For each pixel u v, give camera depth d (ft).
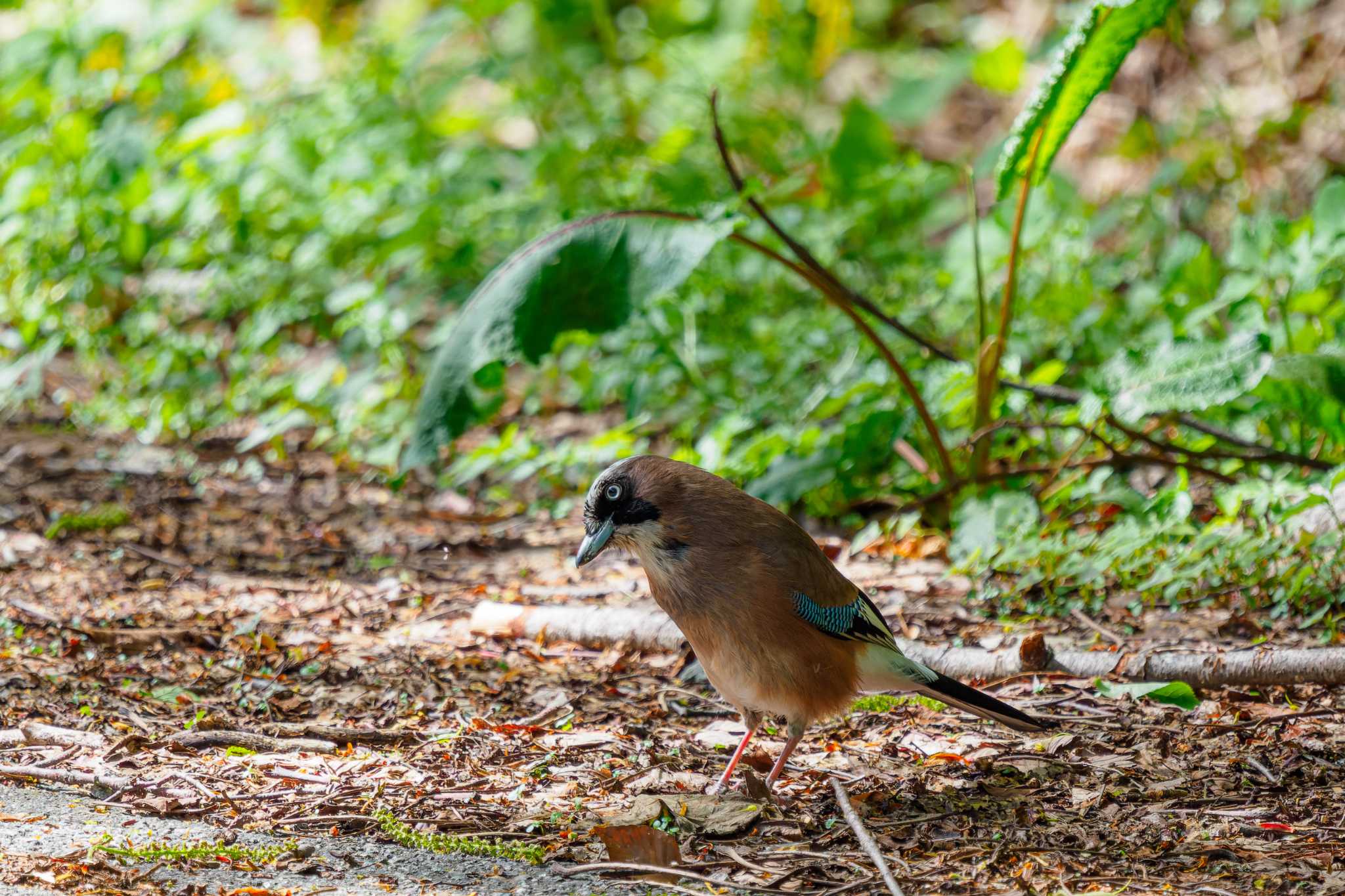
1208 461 41.09
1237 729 27.07
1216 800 24.06
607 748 26.84
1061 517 39.19
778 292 53.26
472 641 32.81
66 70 59.21
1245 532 34.09
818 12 76.59
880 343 38.27
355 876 21.07
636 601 34.91
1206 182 61.62
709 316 50.98
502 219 54.90
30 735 25.91
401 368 48.62
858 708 29.22
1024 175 37.11
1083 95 35.42
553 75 67.26
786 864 21.97
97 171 53.98
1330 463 37.47
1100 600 34.12
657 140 62.64
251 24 72.28
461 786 24.73
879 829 23.39
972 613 34.09
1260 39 65.41
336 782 24.66
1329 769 25.08
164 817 23.02
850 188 57.57
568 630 32.68
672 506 25.09
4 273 53.31
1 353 53.21
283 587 36.17
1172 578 32.68
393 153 57.72
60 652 31.01
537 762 26.03
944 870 21.75
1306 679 28.37
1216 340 37.14
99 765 24.88
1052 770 25.57
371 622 33.94
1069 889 20.92
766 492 38.58
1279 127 59.31
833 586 25.27
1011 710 26.12
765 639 24.88
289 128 57.72
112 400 49.98
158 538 39.60
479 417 34.63
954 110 77.56
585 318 34.86
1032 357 47.67
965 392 39.88
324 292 52.60
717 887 21.18
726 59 72.08
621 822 23.13
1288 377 33.94
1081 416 33.71
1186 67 67.00
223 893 20.16
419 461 34.22
